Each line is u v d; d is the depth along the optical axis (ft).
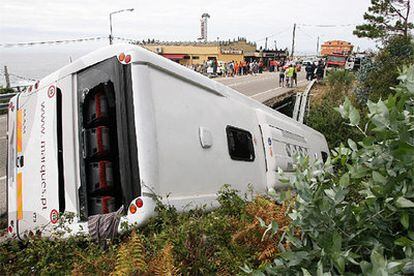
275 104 55.83
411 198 5.31
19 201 13.55
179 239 8.71
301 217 5.62
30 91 14.01
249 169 16.03
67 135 12.40
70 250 9.94
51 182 12.50
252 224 9.39
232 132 15.30
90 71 12.20
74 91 12.54
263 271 6.41
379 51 53.93
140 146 10.68
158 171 10.82
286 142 20.85
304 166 6.01
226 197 11.78
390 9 64.75
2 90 53.52
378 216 5.35
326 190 5.64
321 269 4.74
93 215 11.56
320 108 51.96
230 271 8.28
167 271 7.38
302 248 5.78
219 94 15.64
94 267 8.50
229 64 129.18
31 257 9.71
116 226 10.43
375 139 5.39
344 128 44.37
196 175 12.34
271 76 128.06
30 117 13.73
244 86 88.79
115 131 12.84
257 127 18.21
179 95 12.63
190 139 12.44
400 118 5.16
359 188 6.91
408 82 5.29
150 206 10.36
